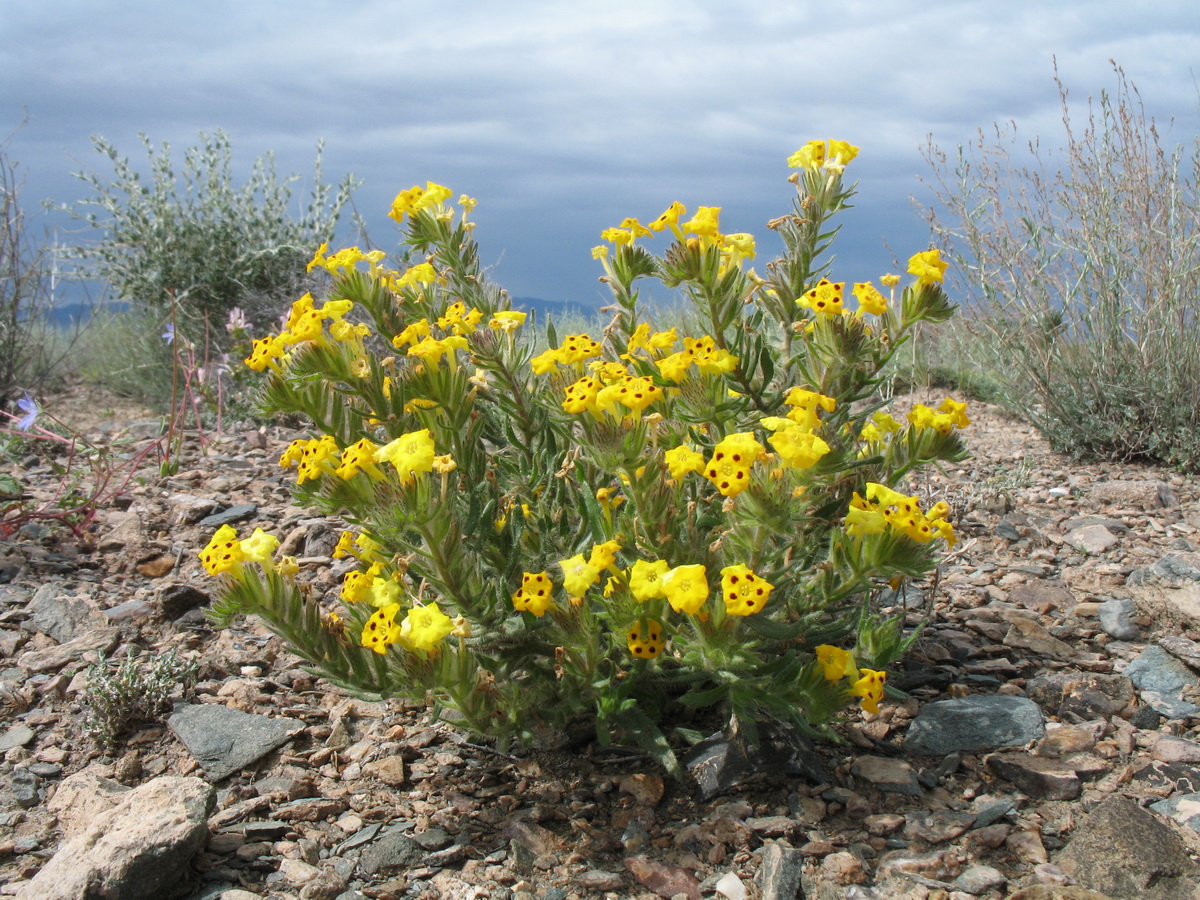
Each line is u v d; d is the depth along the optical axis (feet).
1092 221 2.48
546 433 1.15
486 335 1.11
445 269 1.32
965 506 1.75
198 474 2.06
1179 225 2.44
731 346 1.09
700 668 0.98
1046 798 1.01
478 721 0.98
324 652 0.94
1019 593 1.50
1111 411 2.37
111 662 1.24
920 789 1.02
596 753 1.09
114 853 0.85
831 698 0.94
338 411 1.03
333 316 1.02
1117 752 1.08
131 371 3.61
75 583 1.46
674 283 1.07
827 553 1.07
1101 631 1.38
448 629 0.85
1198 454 2.23
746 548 0.93
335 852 0.93
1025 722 1.12
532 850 0.94
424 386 1.01
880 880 0.89
